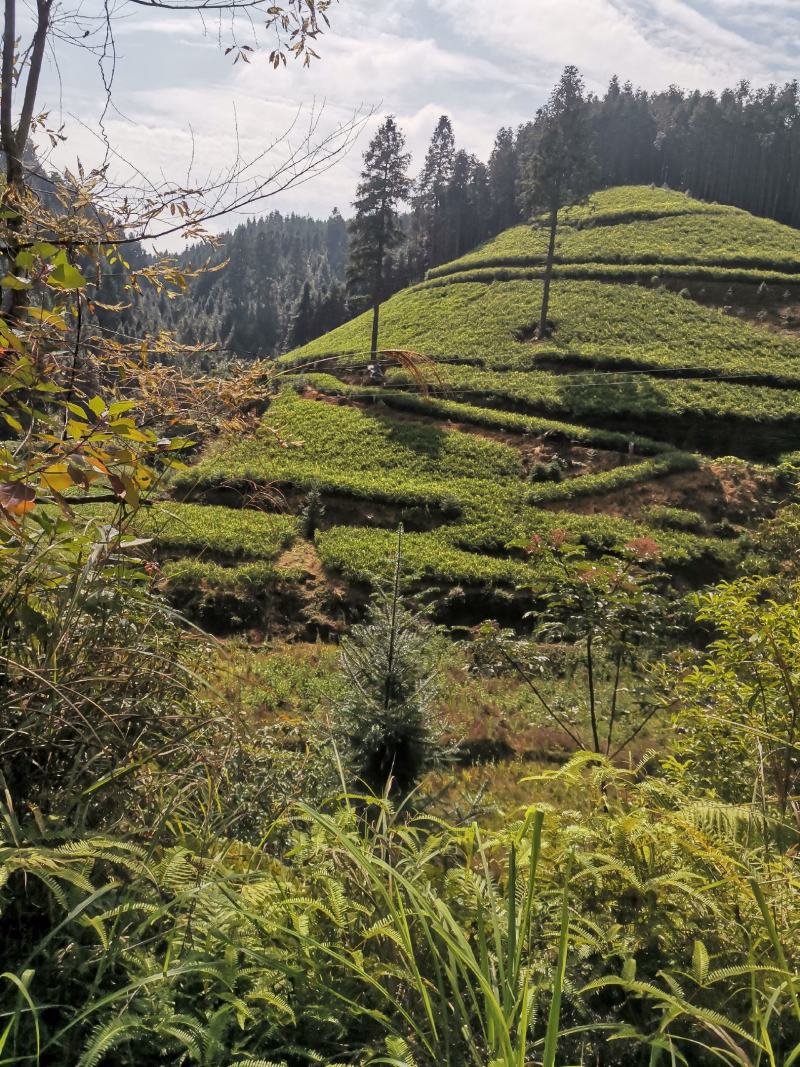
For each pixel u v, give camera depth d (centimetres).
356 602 2570
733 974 189
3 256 308
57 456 230
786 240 7844
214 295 16100
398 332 6594
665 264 7269
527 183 6028
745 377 4881
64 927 195
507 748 1194
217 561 2673
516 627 2564
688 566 2964
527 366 5375
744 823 287
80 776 229
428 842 243
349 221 5478
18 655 242
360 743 643
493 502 3475
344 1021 194
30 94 378
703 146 11725
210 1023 172
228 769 257
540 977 208
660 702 672
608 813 269
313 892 231
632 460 3884
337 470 3766
